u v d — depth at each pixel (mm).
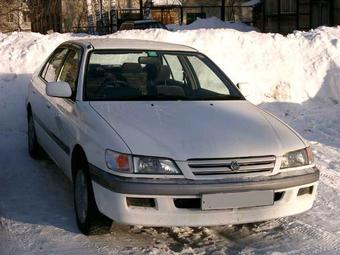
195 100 5258
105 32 28328
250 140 4391
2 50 9461
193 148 4195
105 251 4344
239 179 4176
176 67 5715
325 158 7168
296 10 27234
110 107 4867
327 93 10266
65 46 6352
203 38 10070
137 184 4051
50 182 6062
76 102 5066
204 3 34344
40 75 6824
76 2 29766
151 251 4367
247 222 4285
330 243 4582
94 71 5375
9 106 8750
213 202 4117
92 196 4422
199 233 4805
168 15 33969
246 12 33062
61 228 4797
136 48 5738
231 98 5488
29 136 7020
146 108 4875
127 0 32875
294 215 4742
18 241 4523
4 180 6121
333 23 25797
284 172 4375
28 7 23547
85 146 4523
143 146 4180
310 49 10617
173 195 4074
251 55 10219
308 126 8922
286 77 10180
